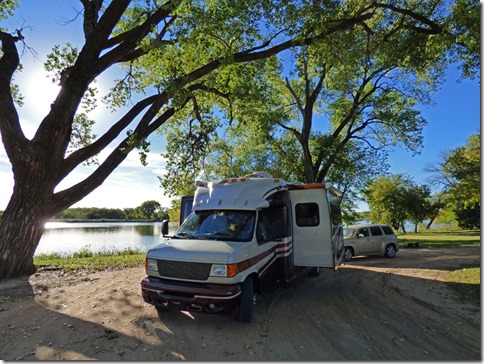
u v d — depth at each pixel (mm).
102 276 9617
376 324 5426
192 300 4965
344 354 4262
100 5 12789
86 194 10828
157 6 11766
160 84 11633
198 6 10328
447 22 11492
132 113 11953
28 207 9953
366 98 22500
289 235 7312
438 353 4285
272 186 7023
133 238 34250
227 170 26297
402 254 16562
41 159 10016
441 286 8344
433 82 19641
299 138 23562
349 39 12148
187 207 11625
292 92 23500
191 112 15625
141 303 6555
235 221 6246
